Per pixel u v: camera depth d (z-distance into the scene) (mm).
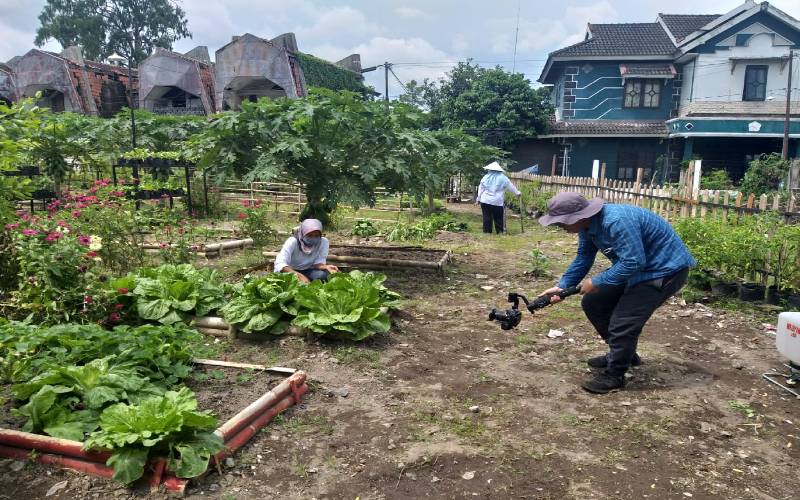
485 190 12781
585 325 5957
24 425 3301
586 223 4180
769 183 20828
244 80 28859
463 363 4836
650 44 27391
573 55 26922
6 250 5238
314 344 4965
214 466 3098
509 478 3143
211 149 7172
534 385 4418
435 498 2959
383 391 4203
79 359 3844
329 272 6410
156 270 5832
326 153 7023
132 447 2926
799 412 4023
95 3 42125
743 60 25797
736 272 7305
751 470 3287
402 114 8219
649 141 27281
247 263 8180
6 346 3852
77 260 5137
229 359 4672
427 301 6801
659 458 3389
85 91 28688
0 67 30703
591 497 2988
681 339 5566
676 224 8227
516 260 9617
